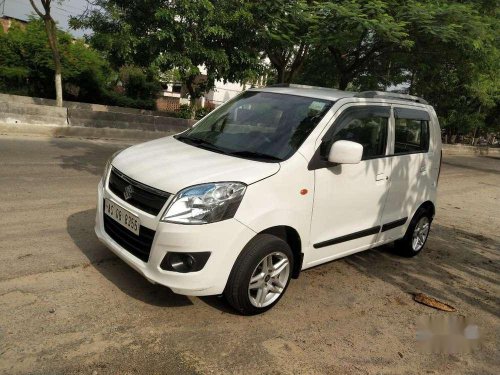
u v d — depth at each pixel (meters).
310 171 3.85
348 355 3.42
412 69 14.31
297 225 3.78
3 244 4.45
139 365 2.95
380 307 4.30
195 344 3.26
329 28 9.85
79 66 19.50
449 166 18.45
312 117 4.16
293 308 4.00
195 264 3.24
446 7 9.73
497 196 12.20
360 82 14.37
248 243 3.48
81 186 6.96
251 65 12.62
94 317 3.41
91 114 12.30
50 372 2.78
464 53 11.02
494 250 6.79
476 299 4.83
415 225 5.61
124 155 3.98
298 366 3.18
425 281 5.14
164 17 10.85
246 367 3.09
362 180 4.44
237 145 4.05
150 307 3.65
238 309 3.62
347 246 4.51
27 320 3.25
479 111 26.44
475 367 3.54
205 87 15.24
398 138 5.05
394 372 3.30
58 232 4.92
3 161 7.86
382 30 8.94
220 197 3.27
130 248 3.55
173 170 3.47
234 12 11.31
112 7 11.34
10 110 10.76
